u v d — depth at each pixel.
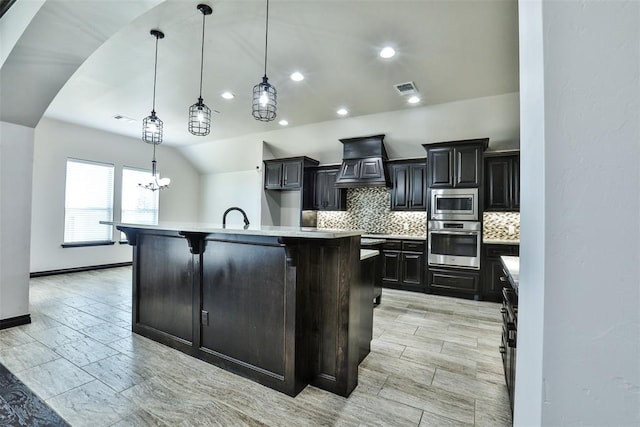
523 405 0.53
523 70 0.57
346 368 1.97
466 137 4.57
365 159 5.27
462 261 4.45
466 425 1.71
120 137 6.19
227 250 2.28
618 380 0.39
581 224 0.41
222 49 2.86
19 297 3.02
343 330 1.98
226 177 7.47
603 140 0.40
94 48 2.39
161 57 3.02
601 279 0.40
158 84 3.67
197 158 7.35
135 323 2.91
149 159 6.72
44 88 2.76
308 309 2.06
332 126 5.15
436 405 1.88
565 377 0.42
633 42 0.39
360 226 5.95
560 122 0.42
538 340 0.45
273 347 2.05
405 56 2.91
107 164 5.97
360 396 1.97
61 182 5.35
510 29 2.45
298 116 4.78
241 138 6.19
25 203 3.05
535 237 0.47
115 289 4.48
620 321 0.39
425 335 3.02
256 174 7.01
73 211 5.53
